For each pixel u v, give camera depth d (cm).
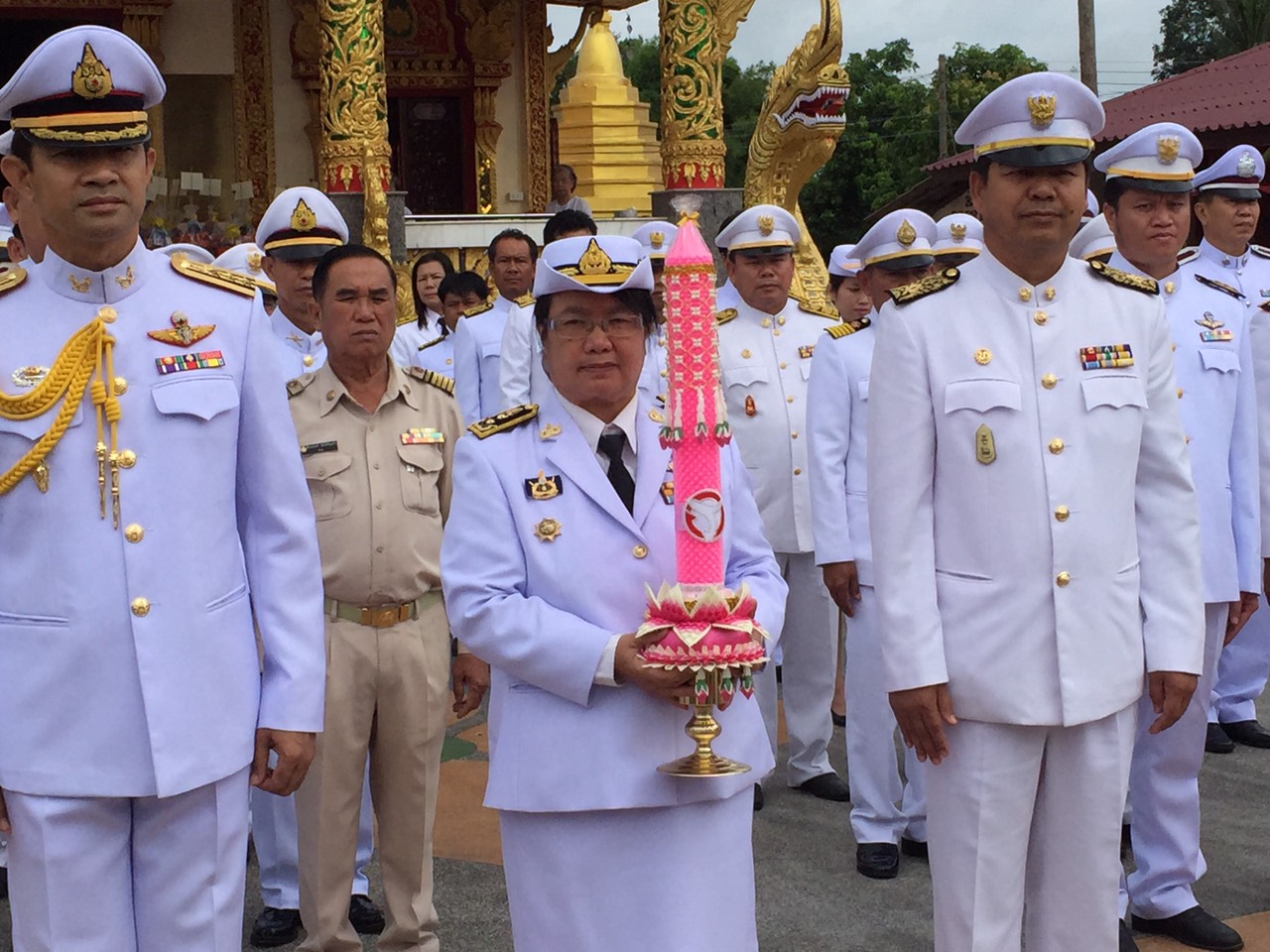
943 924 394
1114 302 397
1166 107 1892
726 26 1396
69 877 323
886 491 389
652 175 2166
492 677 358
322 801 455
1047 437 382
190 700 326
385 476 467
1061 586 378
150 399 328
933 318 391
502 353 723
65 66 312
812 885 568
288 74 1711
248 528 352
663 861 338
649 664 319
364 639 458
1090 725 384
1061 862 393
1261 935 514
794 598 673
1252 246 721
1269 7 3512
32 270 338
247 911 553
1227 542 536
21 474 320
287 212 548
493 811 644
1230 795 673
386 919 482
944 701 384
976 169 393
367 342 466
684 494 320
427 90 1833
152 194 1538
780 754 734
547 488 347
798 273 1385
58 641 321
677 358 319
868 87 4225
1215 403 551
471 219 1374
